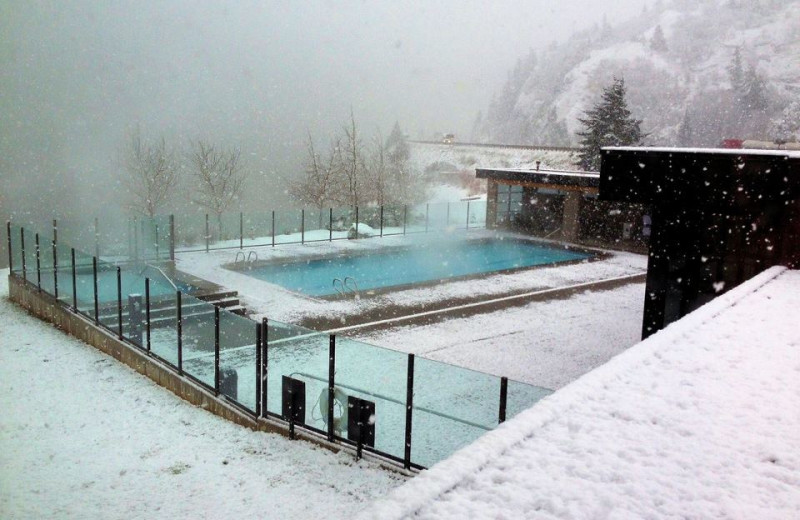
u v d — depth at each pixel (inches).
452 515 118.0
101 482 337.7
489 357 561.0
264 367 397.4
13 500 317.4
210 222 1116.5
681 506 124.0
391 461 332.8
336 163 1752.0
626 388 194.5
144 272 757.3
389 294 798.5
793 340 252.5
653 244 515.8
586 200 1285.7
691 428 163.5
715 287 484.1
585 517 118.6
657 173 495.5
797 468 143.4
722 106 5880.9
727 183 462.0
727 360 226.2
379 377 333.1
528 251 1175.6
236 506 312.2
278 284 852.6
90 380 495.2
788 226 441.1
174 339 474.6
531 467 139.3
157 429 407.8
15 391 469.4
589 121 1900.8
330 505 309.9
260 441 383.2
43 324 650.8
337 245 1149.1
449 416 303.4
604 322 689.0
